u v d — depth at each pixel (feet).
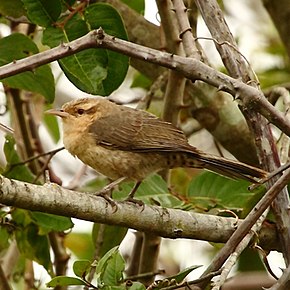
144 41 43.32
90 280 33.53
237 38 52.90
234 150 43.11
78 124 37.52
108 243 38.83
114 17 33.94
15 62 27.27
